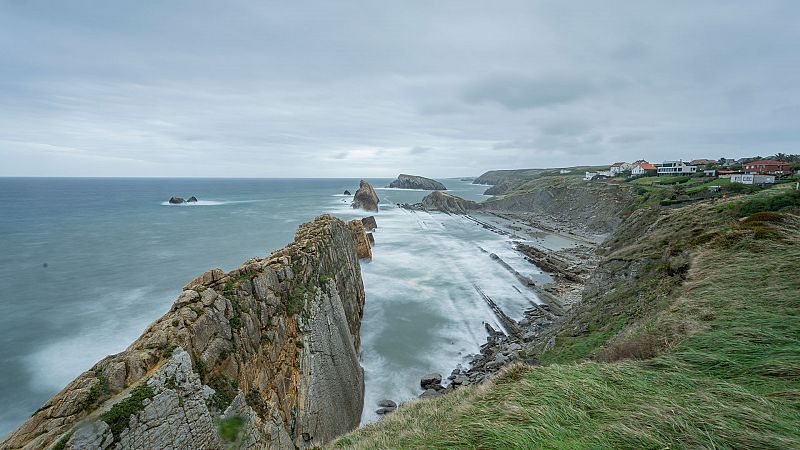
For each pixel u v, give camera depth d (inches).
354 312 1304.1
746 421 284.4
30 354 1160.8
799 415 289.3
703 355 422.0
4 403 944.9
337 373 876.6
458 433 368.8
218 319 580.7
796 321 447.5
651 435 282.2
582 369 462.0
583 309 1232.2
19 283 1801.2
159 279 1898.4
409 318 1526.8
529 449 300.0
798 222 821.9
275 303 738.8
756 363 382.6
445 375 1130.7
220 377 543.8
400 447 419.5
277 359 687.1
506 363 1090.1
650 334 584.4
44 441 360.5
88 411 393.4
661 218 1478.8
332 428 776.3
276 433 599.8
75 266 2108.8
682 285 748.0
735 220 1020.5
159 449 423.2
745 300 547.5
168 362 470.6
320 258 1055.6
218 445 496.7
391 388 1061.8
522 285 1959.9
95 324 1368.1
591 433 307.1
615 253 1413.6
